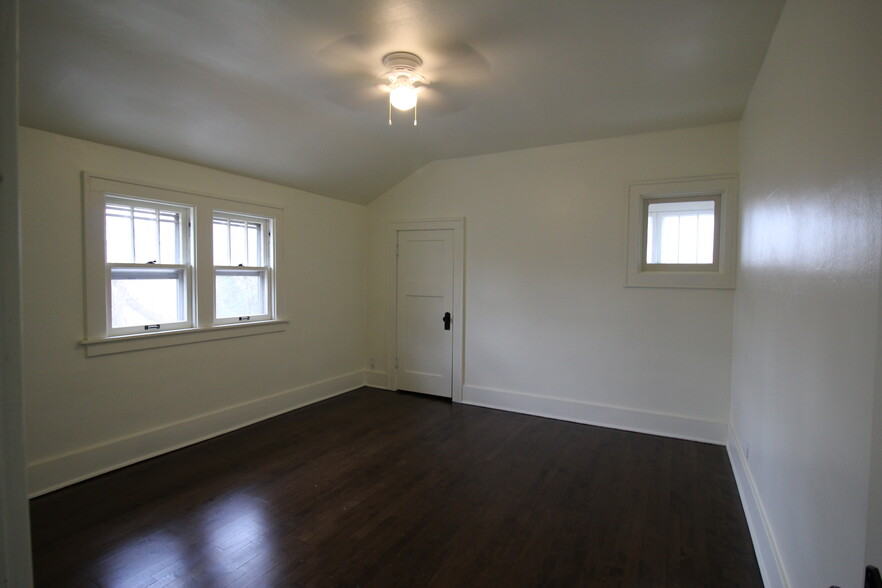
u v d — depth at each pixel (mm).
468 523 2428
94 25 2109
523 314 4355
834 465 1153
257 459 3211
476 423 4035
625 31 2234
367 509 2561
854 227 1057
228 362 3760
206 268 3566
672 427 3725
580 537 2311
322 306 4719
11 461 402
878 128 922
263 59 2479
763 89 2461
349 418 4148
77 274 2816
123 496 2658
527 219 4305
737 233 3467
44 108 2516
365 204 5238
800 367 1536
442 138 3938
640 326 3846
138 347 3115
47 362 2688
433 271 4852
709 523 2441
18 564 411
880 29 923
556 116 3404
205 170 3555
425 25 2184
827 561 1184
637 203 3824
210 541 2240
